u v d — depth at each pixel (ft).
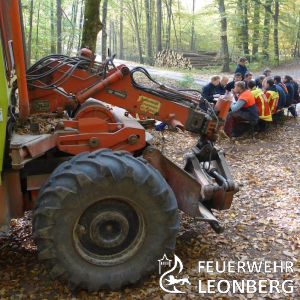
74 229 9.75
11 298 10.03
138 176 9.75
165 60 97.81
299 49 106.11
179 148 25.35
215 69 88.43
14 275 11.09
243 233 14.06
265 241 13.38
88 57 13.24
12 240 13.10
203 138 13.10
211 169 13.23
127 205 10.32
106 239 10.28
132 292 10.41
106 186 9.55
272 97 30.37
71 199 9.36
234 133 28.89
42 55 58.95
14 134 10.54
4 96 9.09
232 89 29.50
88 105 12.19
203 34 134.31
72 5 69.77
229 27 95.35
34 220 9.61
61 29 61.36
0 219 9.82
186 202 11.98
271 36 94.68
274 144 27.45
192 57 91.25
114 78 11.98
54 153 12.05
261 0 94.99
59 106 12.46
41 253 9.48
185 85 52.60
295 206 16.55
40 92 12.37
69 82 12.44
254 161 23.72
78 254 9.93
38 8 57.77
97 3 30.42
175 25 148.66
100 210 10.14
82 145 11.29
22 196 11.00
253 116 27.78
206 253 12.58
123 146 11.67
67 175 9.51
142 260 10.37
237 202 17.13
